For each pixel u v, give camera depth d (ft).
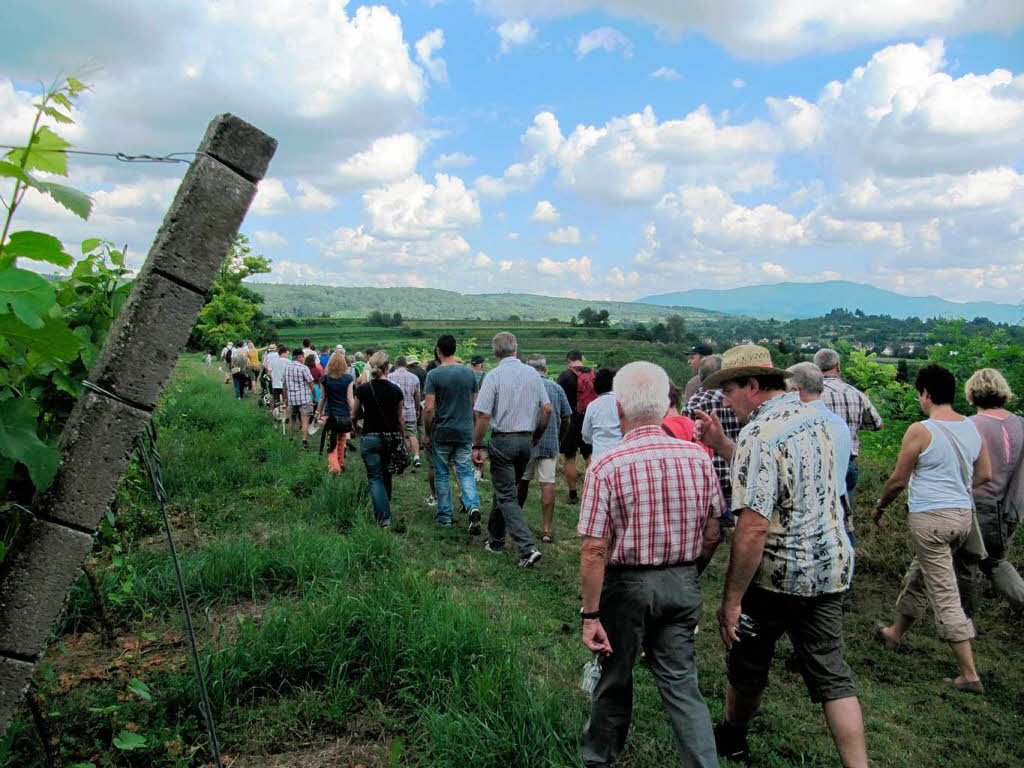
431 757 9.98
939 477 13.55
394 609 13.57
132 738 8.93
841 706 8.97
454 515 25.31
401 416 22.49
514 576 18.74
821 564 8.97
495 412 20.18
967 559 14.14
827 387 17.48
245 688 11.49
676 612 8.79
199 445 29.89
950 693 13.24
